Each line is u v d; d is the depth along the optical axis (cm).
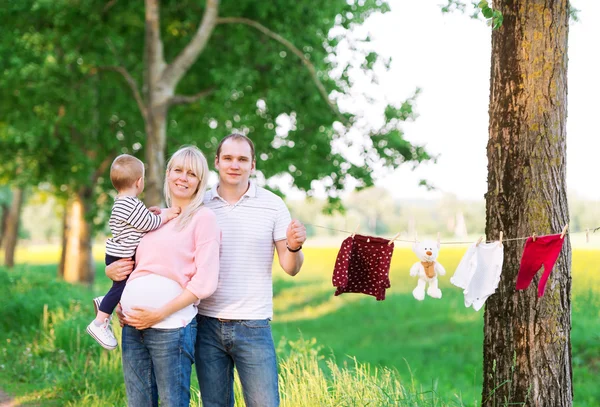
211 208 388
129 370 362
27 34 1278
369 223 10238
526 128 427
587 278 1612
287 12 1331
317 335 1686
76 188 2012
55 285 1348
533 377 425
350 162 1441
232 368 389
